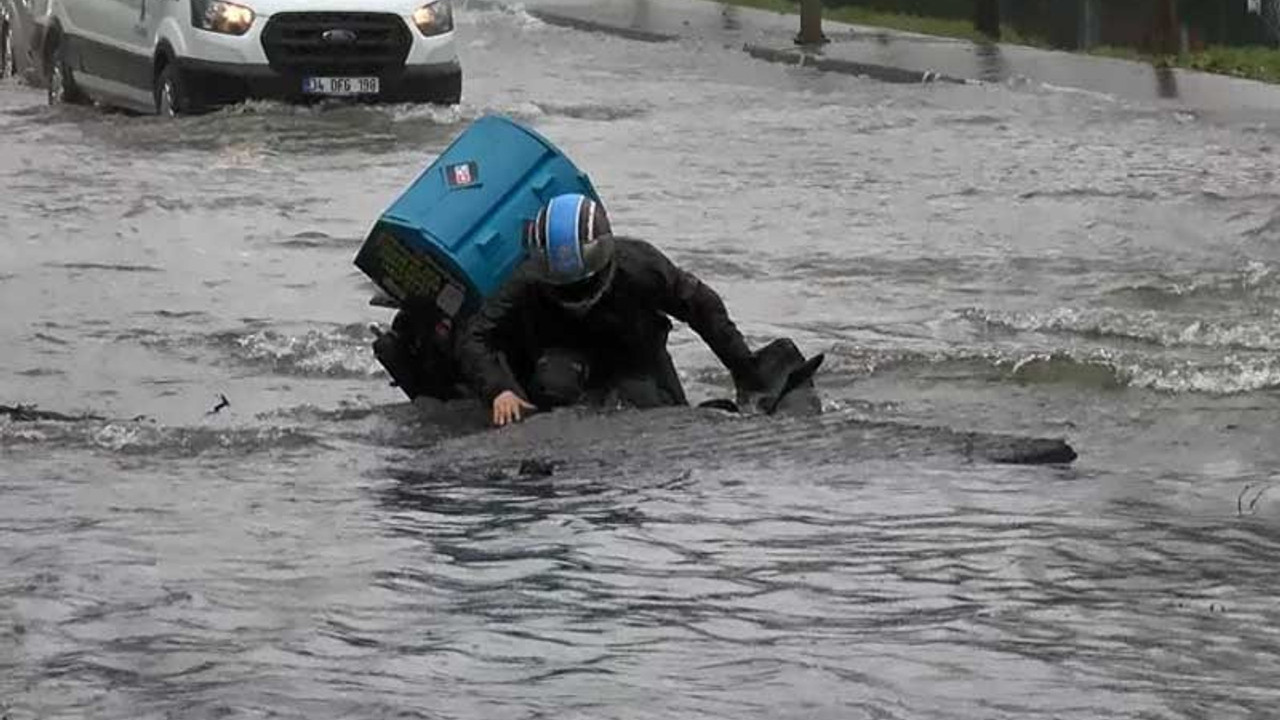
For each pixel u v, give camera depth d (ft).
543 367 77.41
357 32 162.50
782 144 154.20
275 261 113.50
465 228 79.77
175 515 65.46
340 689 47.57
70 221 124.77
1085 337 95.35
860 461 70.28
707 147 152.15
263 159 145.48
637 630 51.96
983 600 54.44
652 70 204.95
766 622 52.60
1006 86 186.19
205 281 108.88
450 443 74.95
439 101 165.89
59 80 177.68
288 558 59.52
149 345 94.99
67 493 68.69
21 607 54.75
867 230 121.60
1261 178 138.62
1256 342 94.07
